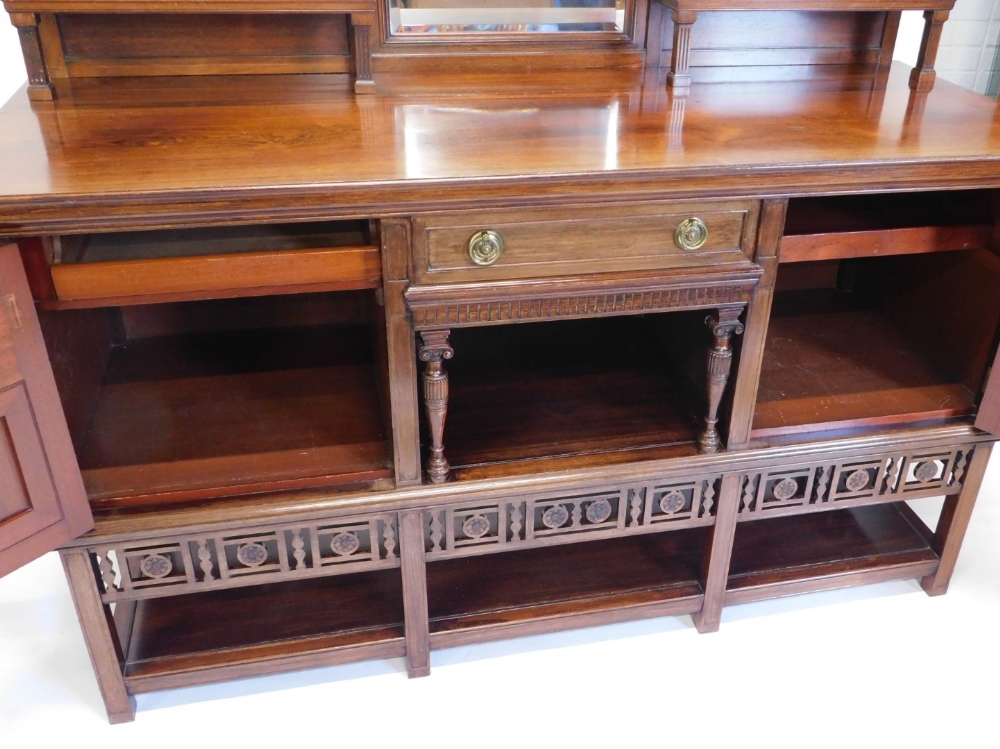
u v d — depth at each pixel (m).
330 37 1.43
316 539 1.29
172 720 1.38
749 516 1.45
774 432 1.38
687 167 1.08
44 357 1.06
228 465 1.27
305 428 1.36
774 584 1.55
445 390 1.22
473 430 1.41
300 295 1.62
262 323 1.64
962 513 1.53
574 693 1.43
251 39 1.41
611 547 1.62
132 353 1.55
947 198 1.39
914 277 1.58
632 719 1.38
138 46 1.39
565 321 1.75
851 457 1.41
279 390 1.45
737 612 1.59
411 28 1.45
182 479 1.25
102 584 1.28
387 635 1.44
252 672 1.40
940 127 1.27
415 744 1.34
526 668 1.48
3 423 1.04
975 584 1.65
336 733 1.36
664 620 1.58
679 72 1.43
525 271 1.15
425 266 1.12
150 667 1.37
